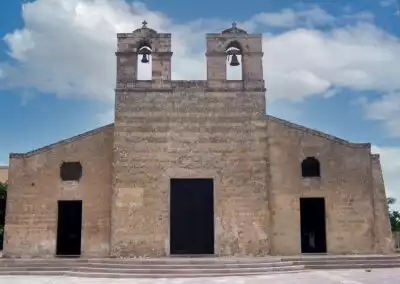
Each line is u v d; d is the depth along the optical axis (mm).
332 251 29156
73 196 29859
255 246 28656
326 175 29828
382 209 30031
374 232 29297
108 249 29266
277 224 29375
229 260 25062
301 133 30219
